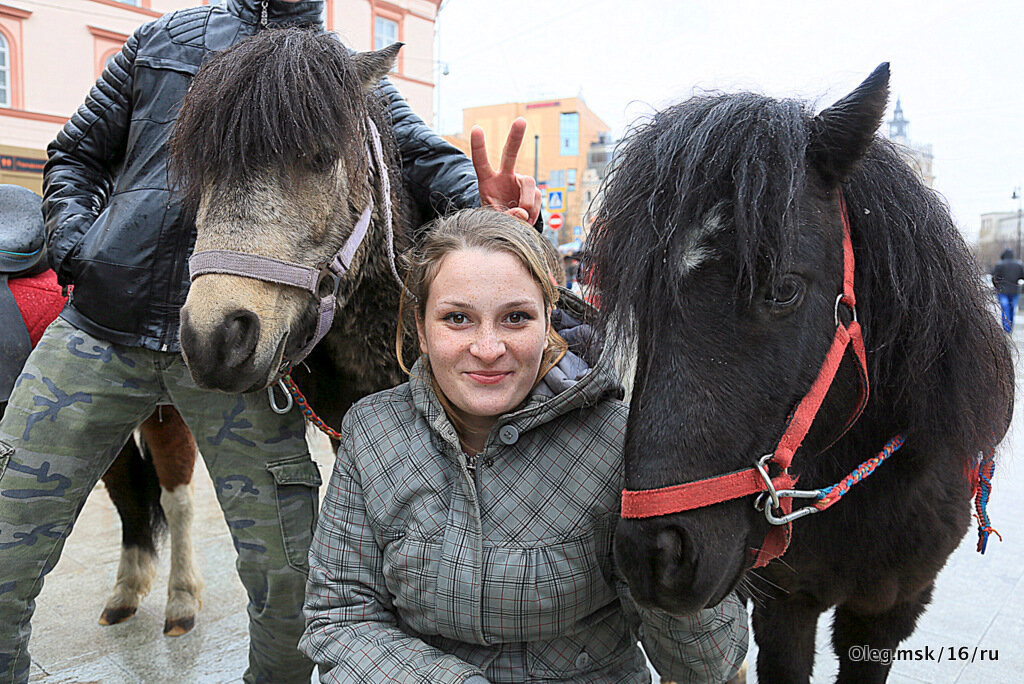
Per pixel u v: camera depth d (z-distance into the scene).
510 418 1.18
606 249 1.24
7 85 7.46
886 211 1.30
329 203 1.50
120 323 1.64
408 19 12.95
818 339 1.16
